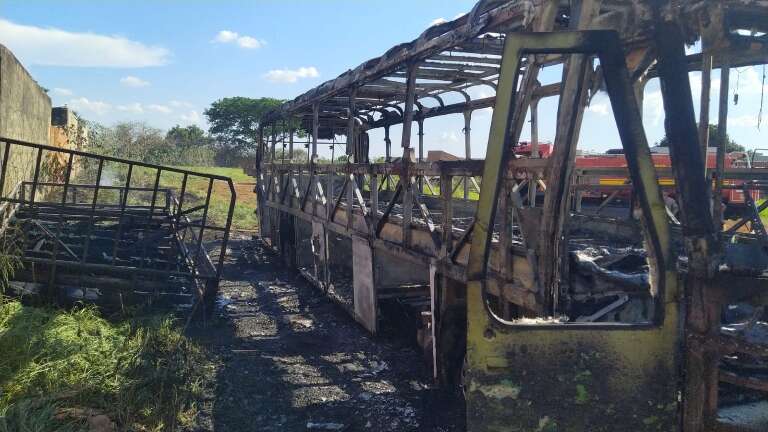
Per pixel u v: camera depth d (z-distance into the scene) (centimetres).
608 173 656
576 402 221
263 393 500
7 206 686
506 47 217
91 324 538
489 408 224
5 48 765
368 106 1000
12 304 518
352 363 584
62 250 721
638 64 308
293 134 1135
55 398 388
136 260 733
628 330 221
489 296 454
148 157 2662
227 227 695
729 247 420
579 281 349
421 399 491
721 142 326
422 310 623
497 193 222
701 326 219
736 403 246
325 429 433
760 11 301
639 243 519
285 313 777
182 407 448
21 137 874
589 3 317
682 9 302
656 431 222
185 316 689
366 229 702
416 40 547
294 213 1028
